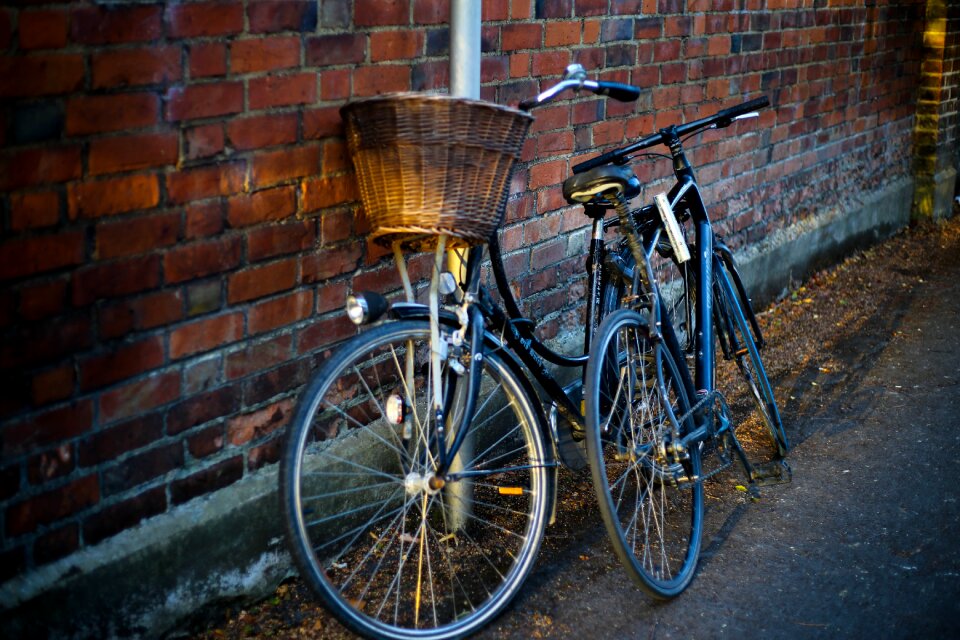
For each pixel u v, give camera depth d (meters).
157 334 2.62
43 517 2.44
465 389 2.90
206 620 2.87
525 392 3.01
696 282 3.65
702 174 5.19
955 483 3.94
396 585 3.14
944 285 6.62
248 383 2.91
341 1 2.93
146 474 2.67
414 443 3.47
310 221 2.99
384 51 3.12
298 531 2.58
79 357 2.45
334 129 3.00
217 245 2.72
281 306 2.96
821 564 3.34
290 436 2.57
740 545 3.45
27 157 2.25
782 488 3.87
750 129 5.57
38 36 2.22
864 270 6.91
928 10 7.72
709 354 3.58
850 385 4.92
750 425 4.45
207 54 2.58
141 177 2.50
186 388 2.73
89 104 2.35
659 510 3.66
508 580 2.96
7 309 2.28
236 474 2.93
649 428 3.39
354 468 3.27
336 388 3.20
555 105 3.98
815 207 6.55
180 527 2.74
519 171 3.87
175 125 2.55
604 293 3.56
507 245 3.90
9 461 2.35
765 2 5.39
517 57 3.73
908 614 3.06
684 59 4.76
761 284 5.95
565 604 3.08
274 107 2.80
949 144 8.33
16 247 2.27
